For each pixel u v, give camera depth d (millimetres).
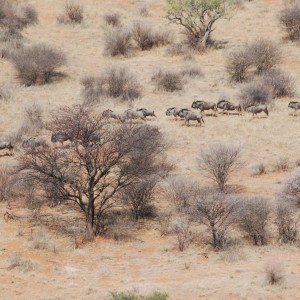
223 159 26875
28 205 25031
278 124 35500
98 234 22406
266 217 21516
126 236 22281
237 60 43656
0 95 40875
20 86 43312
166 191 25609
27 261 19750
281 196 24297
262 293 16625
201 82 43531
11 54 47062
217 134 33875
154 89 42406
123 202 24078
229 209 21578
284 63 45844
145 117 36188
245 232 22016
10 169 26969
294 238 21438
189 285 17406
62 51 48344
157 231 22688
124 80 41625
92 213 22312
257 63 44125
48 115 37375
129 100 40000
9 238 21953
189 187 25109
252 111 36625
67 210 24719
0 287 17828
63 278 18625
